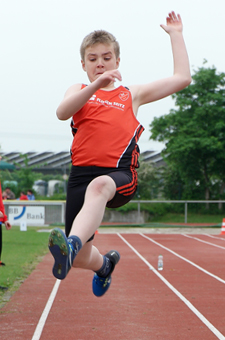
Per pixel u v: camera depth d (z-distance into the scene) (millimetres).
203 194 38062
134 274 9742
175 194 39000
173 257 13172
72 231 2645
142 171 39375
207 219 35062
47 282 8516
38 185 48188
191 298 7227
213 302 6930
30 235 19359
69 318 5879
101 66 3232
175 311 6332
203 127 36219
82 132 3178
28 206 27203
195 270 10430
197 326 5555
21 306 6480
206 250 15430
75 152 3229
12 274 8844
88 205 2736
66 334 5145
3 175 43312
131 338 5020
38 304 6637
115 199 2990
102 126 3141
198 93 36875
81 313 6152
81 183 3199
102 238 20891
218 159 36062
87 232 2658
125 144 3164
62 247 2432
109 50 3238
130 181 3090
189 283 8641
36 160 68938
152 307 6566
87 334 5152
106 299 7090
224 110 35500
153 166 45000
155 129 36844
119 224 31344
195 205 37219
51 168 64938
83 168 3166
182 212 37094
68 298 7109
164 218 36031
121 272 10039
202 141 34406
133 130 3244
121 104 3242
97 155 3121
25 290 7660
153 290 7891
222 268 10812
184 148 34125
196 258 12938
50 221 27844
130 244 17734
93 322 5691
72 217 3322
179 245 17453
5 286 7844
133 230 27328
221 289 8023
